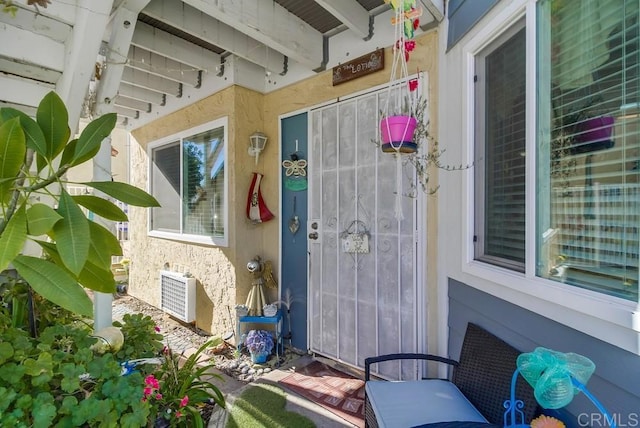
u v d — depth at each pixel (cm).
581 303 107
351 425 199
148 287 445
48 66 176
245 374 266
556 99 124
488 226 173
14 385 117
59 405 124
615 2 103
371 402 158
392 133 165
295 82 307
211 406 216
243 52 278
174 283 376
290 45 251
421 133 191
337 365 275
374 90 249
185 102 374
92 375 131
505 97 158
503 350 148
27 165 169
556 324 120
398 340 237
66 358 138
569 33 119
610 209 104
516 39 150
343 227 270
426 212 224
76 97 182
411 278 230
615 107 103
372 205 252
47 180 133
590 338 106
